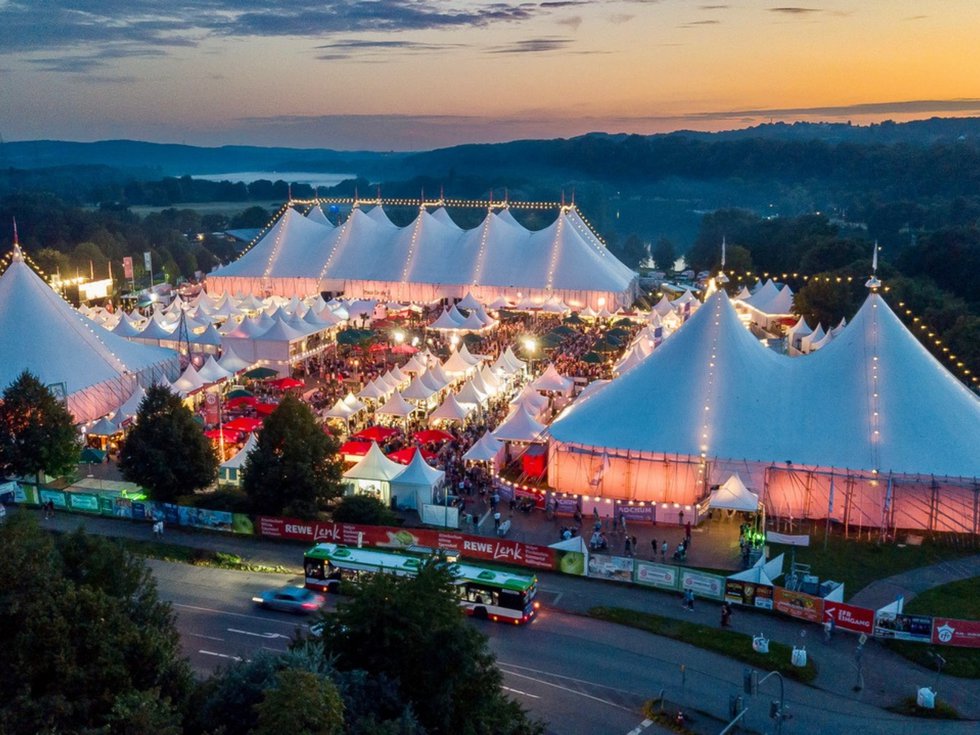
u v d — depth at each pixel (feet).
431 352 289.53
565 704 103.30
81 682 72.79
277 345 258.16
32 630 72.64
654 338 257.34
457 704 80.79
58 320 215.51
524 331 325.83
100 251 504.43
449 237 415.64
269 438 160.86
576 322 332.80
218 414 208.85
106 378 213.66
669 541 151.74
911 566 141.38
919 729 99.04
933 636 116.88
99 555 92.48
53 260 453.58
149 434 166.20
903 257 415.23
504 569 140.97
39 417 171.42
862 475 153.17
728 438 161.07
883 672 111.14
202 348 270.46
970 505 151.33
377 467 167.43
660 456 160.76
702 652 115.96
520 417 186.50
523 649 116.06
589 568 138.10
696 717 101.09
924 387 163.02
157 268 531.50
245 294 387.55
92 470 189.06
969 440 156.25
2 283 216.74
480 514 163.43
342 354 291.38
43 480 178.60
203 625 120.78
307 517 155.84
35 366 202.69
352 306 349.61
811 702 104.27
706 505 158.92
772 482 157.89
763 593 127.13
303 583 135.54
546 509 163.73
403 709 75.51
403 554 144.87
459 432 205.57
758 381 170.09
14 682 71.26
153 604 93.40
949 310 295.07
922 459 152.97
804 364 177.27
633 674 110.32
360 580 87.97
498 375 239.30
